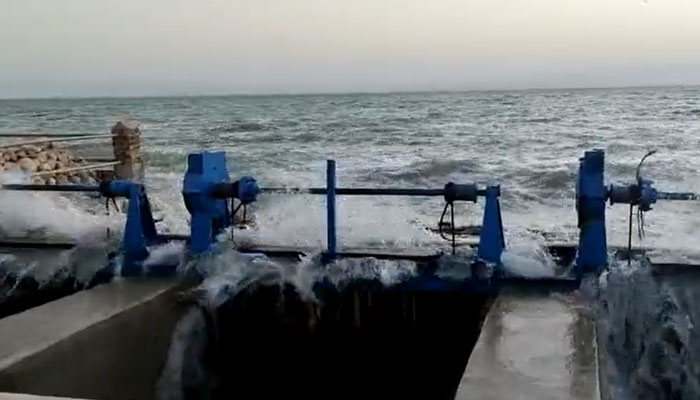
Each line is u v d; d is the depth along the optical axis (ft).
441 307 18.20
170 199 45.03
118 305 15.92
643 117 196.13
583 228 17.47
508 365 12.63
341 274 18.44
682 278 17.16
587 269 17.39
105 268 18.94
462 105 328.90
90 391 14.40
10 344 13.37
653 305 17.04
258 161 100.68
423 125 185.88
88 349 14.35
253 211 24.90
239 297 18.61
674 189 60.59
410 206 41.09
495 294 17.47
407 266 18.20
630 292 17.03
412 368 18.57
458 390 11.65
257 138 154.81
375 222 25.49
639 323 16.90
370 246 20.34
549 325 14.69
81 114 335.47
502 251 18.03
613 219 36.17
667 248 19.44
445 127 174.81
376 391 18.92
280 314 18.76
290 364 18.99
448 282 17.84
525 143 122.31
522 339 13.89
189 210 19.07
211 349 18.28
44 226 22.61
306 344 18.93
